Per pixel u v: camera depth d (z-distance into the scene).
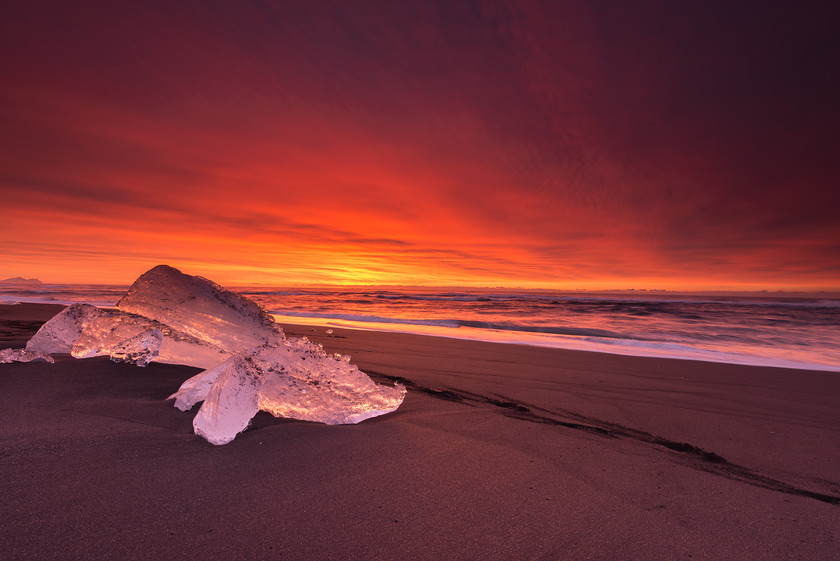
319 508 1.55
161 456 1.88
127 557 1.19
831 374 4.91
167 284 3.46
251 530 1.38
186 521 1.40
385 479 1.82
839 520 1.67
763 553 1.42
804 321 14.28
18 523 1.31
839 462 2.32
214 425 2.05
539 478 1.93
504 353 5.86
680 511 1.69
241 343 3.29
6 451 1.80
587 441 2.50
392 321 11.01
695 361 5.73
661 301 29.86
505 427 2.68
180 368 3.38
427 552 1.32
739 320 14.58
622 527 1.54
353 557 1.28
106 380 2.94
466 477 1.89
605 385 4.11
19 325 6.00
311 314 12.09
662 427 2.88
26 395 2.55
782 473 2.15
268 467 1.86
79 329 3.60
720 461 2.29
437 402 3.26
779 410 3.40
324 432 2.35
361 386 2.86
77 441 1.96
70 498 1.48
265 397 2.46
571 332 10.57
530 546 1.39
